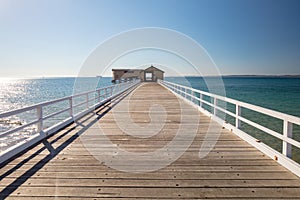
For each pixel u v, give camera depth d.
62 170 3.18
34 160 3.56
